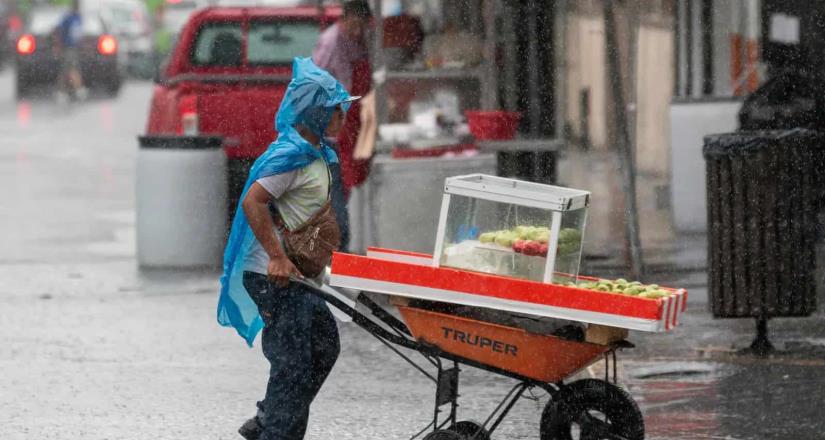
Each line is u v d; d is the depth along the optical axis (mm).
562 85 37594
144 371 25359
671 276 33312
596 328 16922
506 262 17359
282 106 17875
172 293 33281
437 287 17203
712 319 29297
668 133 38812
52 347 27344
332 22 42375
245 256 18078
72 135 80062
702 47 40312
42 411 22531
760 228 25703
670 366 25047
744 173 25703
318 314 18219
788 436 20641
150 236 36562
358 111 33312
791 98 37125
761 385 23703
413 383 24453
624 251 35719
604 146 37406
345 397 23438
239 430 19062
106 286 34250
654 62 39188
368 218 35750
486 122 33906
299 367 17984
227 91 40688
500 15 37875
